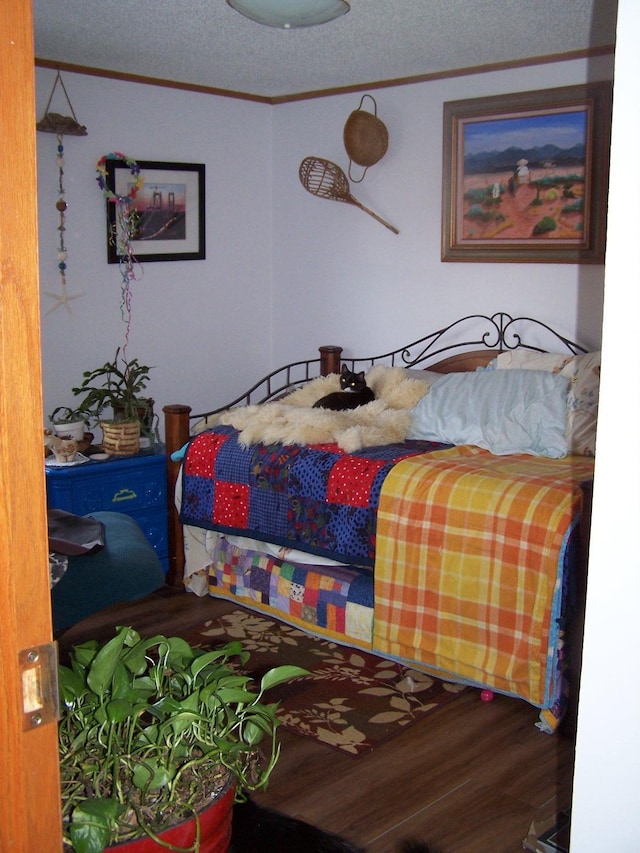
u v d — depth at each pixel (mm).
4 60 742
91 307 4297
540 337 4066
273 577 3465
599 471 1062
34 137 769
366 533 3084
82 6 3227
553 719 2615
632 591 1047
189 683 1370
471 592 2793
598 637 1095
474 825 2162
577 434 3268
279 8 2723
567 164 3875
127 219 4344
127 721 1271
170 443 3803
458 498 2846
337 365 4645
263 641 3283
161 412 4656
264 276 5094
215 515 3570
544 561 2617
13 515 790
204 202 4699
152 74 4344
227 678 1357
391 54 3947
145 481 3871
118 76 4250
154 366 4613
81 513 3666
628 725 1076
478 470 2988
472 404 3580
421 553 2910
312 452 3348
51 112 4023
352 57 4004
